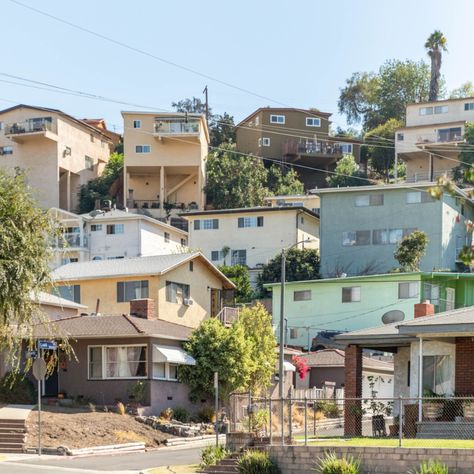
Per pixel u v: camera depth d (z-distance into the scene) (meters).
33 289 25.22
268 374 48.16
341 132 126.69
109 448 34.31
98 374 43.44
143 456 32.78
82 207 92.50
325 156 101.44
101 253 77.12
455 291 65.12
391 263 72.94
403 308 61.84
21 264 24.30
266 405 30.03
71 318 45.41
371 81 127.38
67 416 37.94
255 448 26.55
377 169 107.44
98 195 92.56
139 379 42.81
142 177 93.31
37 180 90.44
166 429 39.72
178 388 44.72
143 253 76.69
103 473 26.47
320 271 74.69
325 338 61.81
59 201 91.25
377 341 30.67
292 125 103.31
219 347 45.06
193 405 45.41
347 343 31.00
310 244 81.44
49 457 31.78
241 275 73.81
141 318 46.31
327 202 75.75
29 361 27.52
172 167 90.88
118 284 54.81
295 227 78.56
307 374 56.72
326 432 39.88
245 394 29.22
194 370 45.00
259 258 79.06
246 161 92.38
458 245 75.25
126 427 38.00
